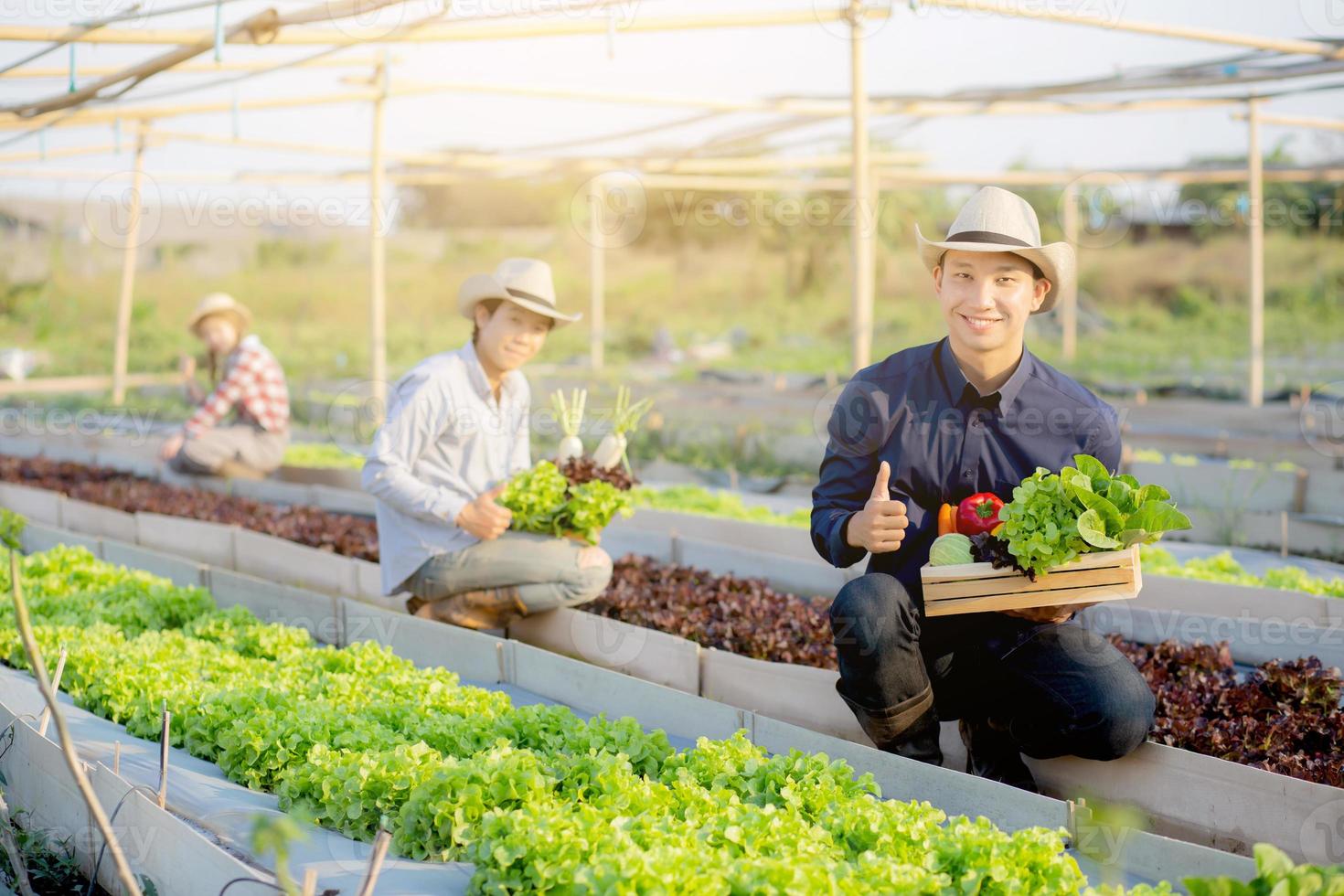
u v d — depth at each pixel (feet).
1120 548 12.59
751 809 10.60
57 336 81.15
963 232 13.82
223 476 36.22
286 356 78.64
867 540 13.32
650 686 15.29
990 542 12.96
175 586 20.63
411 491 18.90
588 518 18.93
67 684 16.26
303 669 16.07
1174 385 58.08
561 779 11.62
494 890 9.82
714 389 58.85
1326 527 25.61
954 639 13.66
